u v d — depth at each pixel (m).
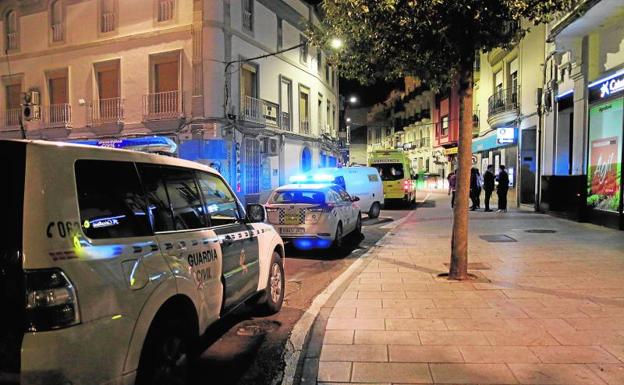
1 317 2.44
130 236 3.18
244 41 21.61
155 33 20.69
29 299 2.42
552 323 5.06
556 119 16.20
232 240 4.74
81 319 2.56
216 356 4.72
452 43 6.70
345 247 11.34
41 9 23.33
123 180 3.31
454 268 7.18
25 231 2.48
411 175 23.62
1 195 2.57
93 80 22.22
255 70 22.81
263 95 23.48
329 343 4.70
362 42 7.12
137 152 3.61
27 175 2.58
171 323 3.39
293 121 26.88
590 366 4.00
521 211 18.31
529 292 6.31
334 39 7.38
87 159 2.99
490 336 4.73
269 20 23.97
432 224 15.14
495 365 4.06
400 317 5.43
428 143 49.56
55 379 2.44
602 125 12.78
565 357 4.18
